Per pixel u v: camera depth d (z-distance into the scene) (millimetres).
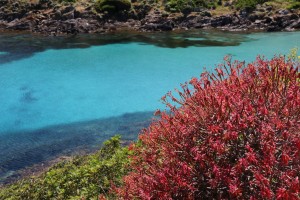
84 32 58094
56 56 40469
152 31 59156
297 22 57344
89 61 38250
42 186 11141
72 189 9633
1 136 21250
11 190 14094
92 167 9836
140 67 35562
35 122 23062
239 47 42812
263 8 63031
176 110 6125
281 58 6684
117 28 61469
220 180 4980
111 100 26625
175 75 32469
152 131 6227
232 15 62312
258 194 4699
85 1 67562
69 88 29516
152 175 5820
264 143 4734
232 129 4969
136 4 66625
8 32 57719
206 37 51562
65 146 19844
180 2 66062
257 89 5691
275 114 5094
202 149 5238
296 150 4770
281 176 4562
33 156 18859
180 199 5234
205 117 5559
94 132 21438
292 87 5418
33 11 64625
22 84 30516
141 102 26125
